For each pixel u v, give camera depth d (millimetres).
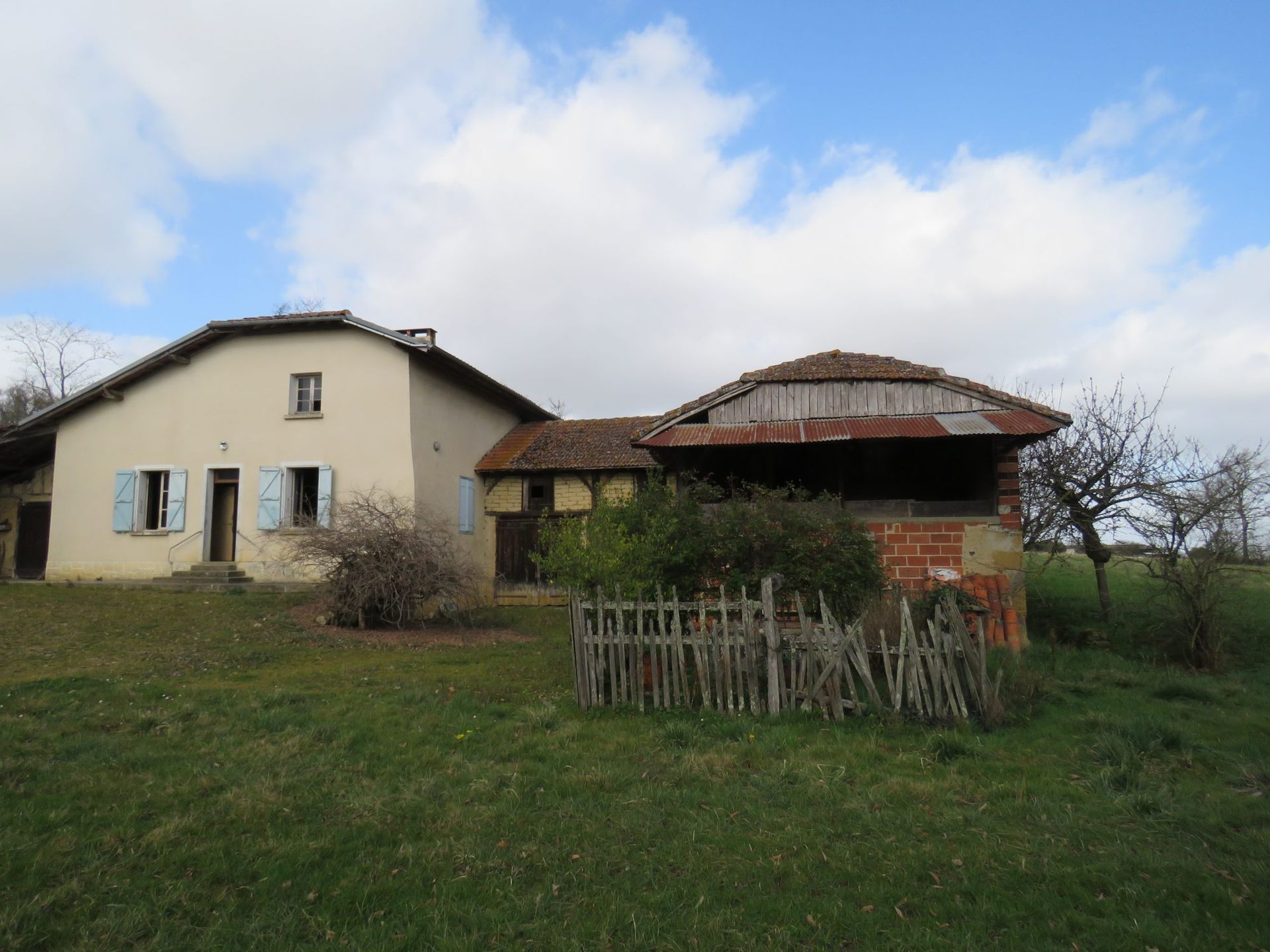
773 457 17109
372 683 9859
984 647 7438
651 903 4117
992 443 13891
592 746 6902
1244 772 6078
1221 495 12117
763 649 7887
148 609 15117
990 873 4445
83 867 4469
